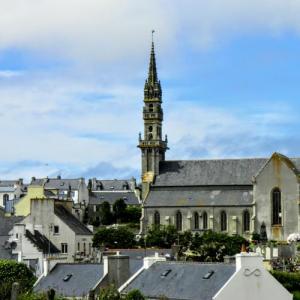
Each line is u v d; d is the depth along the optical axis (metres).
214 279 134.38
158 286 139.88
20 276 173.00
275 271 186.00
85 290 146.50
